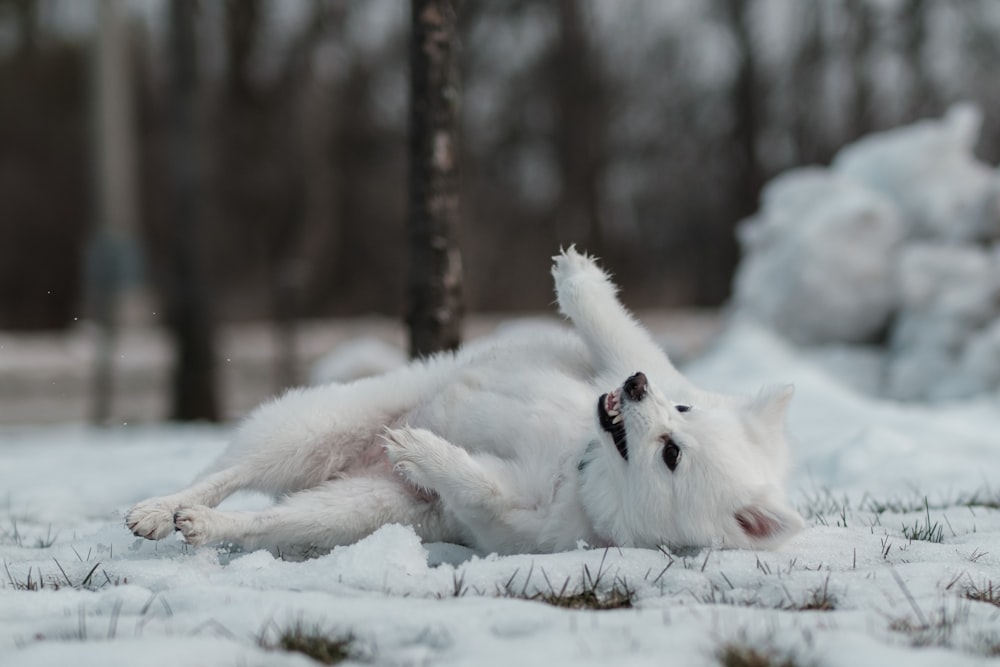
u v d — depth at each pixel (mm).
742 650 3807
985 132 39406
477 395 6281
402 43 39000
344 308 37844
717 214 41250
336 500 5844
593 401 6133
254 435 6254
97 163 22344
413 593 4809
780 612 4445
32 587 5121
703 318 31125
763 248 19156
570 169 38250
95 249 20109
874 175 19266
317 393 6449
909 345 17484
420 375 6637
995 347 16125
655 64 41156
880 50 38625
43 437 16016
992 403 14328
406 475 5789
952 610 4508
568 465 5797
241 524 5574
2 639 4070
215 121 36844
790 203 19000
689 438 5422
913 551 5719
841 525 6574
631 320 6676
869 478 8695
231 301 35781
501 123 40094
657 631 4039
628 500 5516
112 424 19625
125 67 23188
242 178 36969
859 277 17906
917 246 18109
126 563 5438
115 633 4102
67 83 34938
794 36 39281
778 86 39875
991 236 17766
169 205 35156
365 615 4258
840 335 18219
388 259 38375
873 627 4230
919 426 11273
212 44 37438
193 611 4383
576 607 4684
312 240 37469
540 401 6078
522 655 3768
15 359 23078
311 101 37438
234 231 36938
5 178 33344
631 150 41562
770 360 14656
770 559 5301
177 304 19688
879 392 17359
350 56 38750
